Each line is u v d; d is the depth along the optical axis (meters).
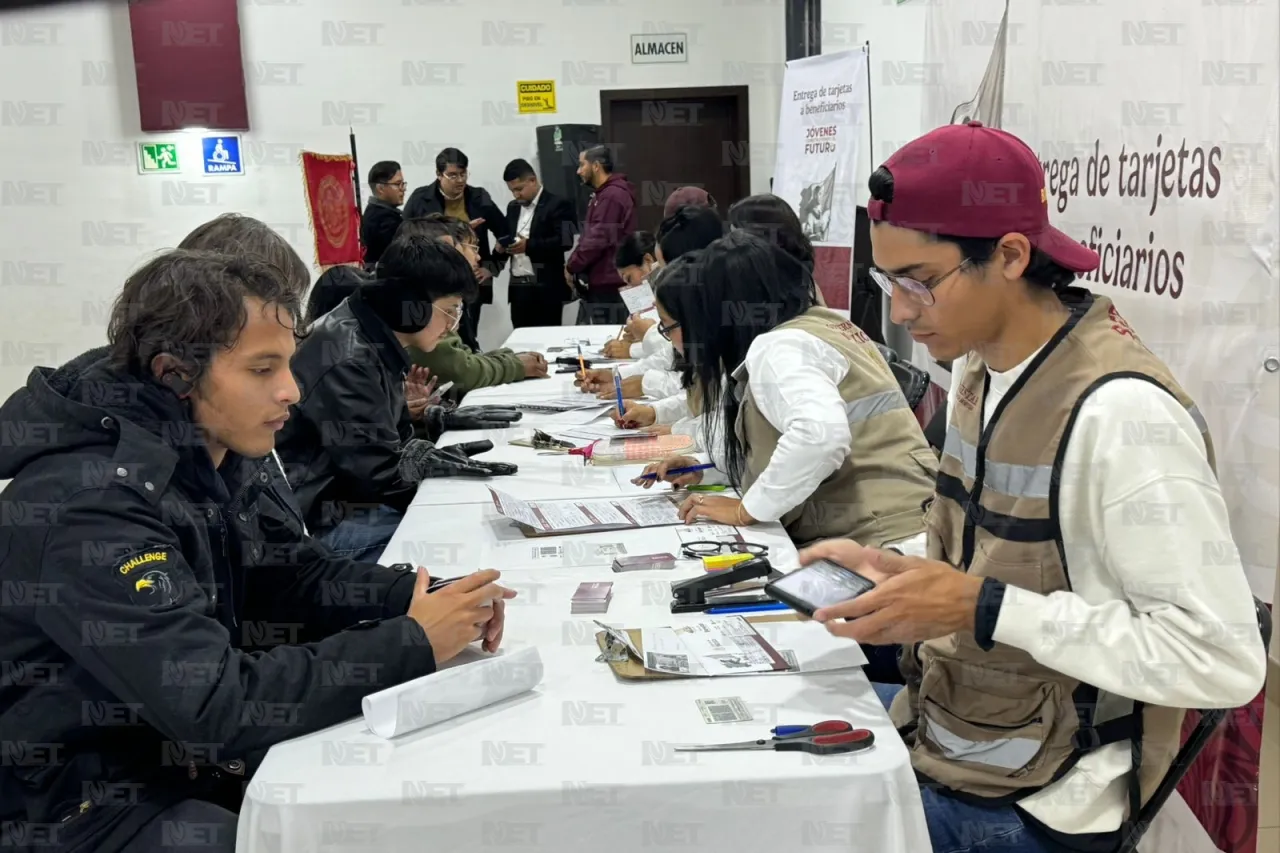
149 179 5.95
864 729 1.11
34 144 5.68
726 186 6.89
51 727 1.14
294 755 1.10
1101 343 1.13
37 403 1.15
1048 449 1.13
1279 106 1.39
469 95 6.50
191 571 1.18
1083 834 1.16
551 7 6.45
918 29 3.87
